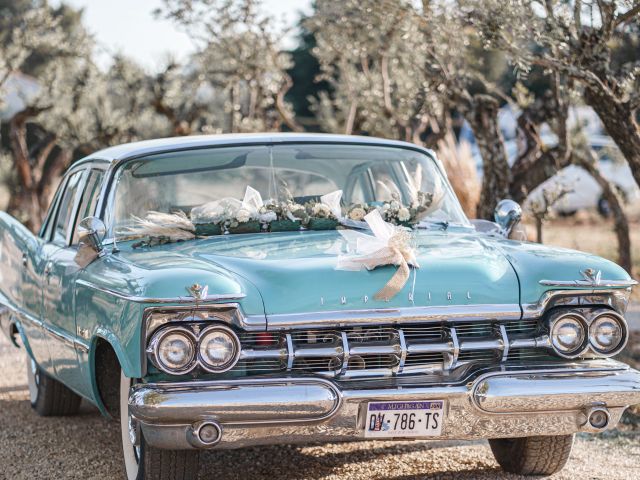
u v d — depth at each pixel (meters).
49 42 17.61
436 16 8.57
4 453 5.88
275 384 4.00
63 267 5.40
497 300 4.32
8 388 7.90
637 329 10.45
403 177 5.74
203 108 16.86
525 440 5.02
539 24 7.26
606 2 7.12
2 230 7.23
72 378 5.38
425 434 4.20
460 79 10.09
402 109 12.66
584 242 17.38
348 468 5.35
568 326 4.35
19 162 17.67
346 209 5.34
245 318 4.05
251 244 4.77
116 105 19.70
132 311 4.07
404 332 4.26
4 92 17.41
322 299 4.16
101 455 5.79
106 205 5.28
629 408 6.88
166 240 4.98
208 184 5.38
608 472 5.25
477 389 4.21
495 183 9.66
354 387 4.10
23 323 6.55
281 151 5.62
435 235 5.15
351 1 9.74
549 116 10.07
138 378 4.19
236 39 14.05
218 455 5.64
